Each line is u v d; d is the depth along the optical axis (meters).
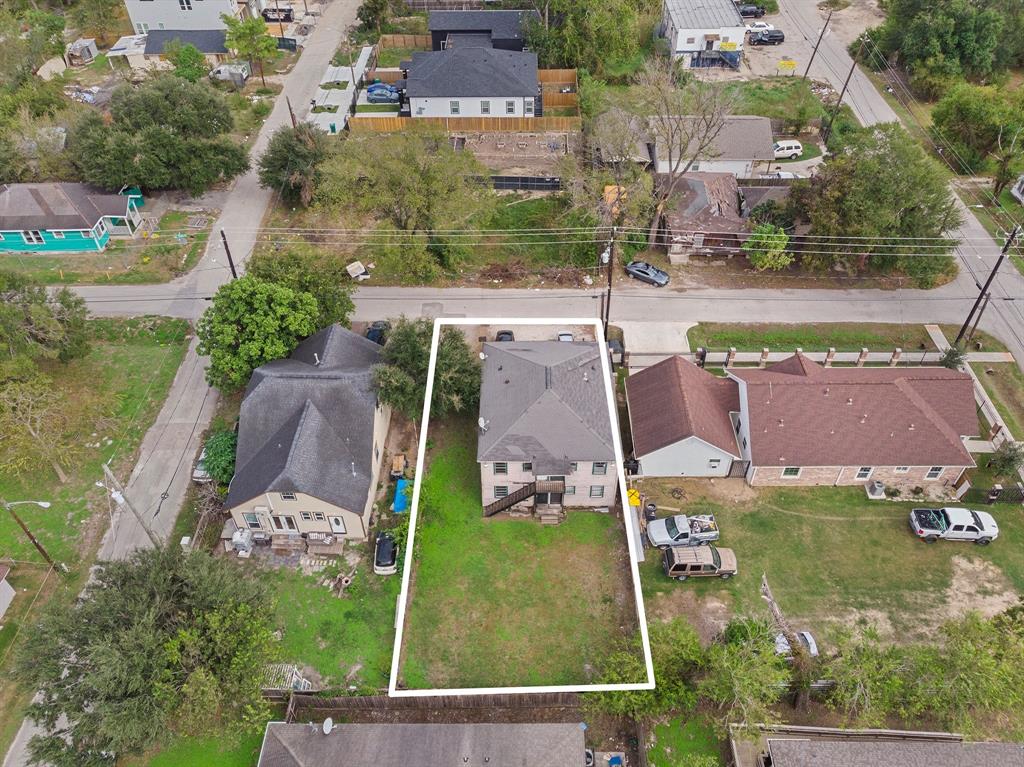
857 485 39.97
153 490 39.59
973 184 62.81
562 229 56.16
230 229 58.06
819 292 52.62
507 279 53.78
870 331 49.31
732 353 45.81
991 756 28.42
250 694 28.69
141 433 42.56
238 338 41.06
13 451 38.72
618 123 56.16
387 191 50.00
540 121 68.50
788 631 32.91
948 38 72.31
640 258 55.66
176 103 58.47
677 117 54.62
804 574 36.03
